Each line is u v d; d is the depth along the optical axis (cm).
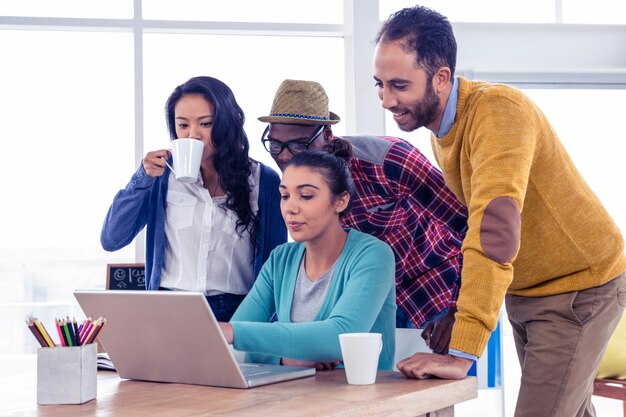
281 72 309
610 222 161
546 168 154
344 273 155
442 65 147
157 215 196
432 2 308
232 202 194
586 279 157
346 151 188
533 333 163
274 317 183
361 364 123
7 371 441
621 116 315
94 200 312
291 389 121
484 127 142
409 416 114
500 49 301
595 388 240
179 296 119
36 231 313
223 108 190
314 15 307
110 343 137
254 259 199
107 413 107
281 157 188
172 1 298
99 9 294
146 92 299
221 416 101
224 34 305
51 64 305
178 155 171
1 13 289
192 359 126
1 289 509
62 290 512
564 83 312
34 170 312
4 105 308
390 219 198
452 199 193
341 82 313
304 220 154
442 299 200
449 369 126
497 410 273
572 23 307
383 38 147
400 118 151
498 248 129
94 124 306
